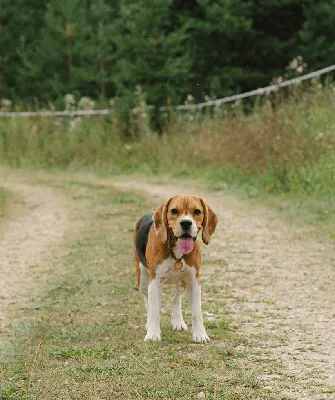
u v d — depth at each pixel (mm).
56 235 11711
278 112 17078
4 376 5273
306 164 14812
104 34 34969
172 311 6496
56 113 26906
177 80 26359
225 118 21609
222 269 8828
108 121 25219
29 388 4953
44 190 17797
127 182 18984
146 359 5477
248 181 16594
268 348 5789
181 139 21984
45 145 24938
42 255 10180
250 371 5180
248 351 5715
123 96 24953
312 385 4895
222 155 19031
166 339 6078
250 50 32562
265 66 32938
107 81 34500
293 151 15180
